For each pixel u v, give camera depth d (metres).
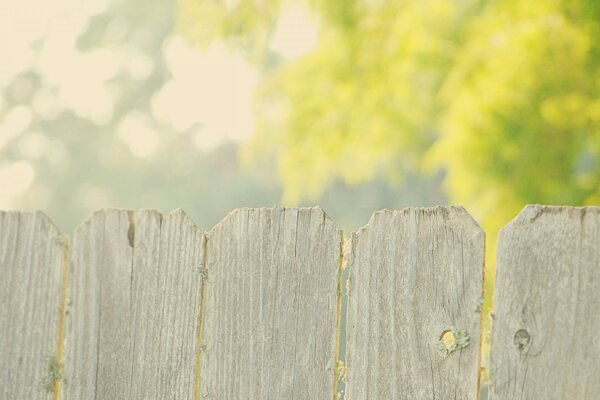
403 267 2.02
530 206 1.92
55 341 2.27
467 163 4.55
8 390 2.29
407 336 2.01
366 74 5.20
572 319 1.87
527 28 4.25
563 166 4.38
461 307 1.97
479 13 4.66
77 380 2.25
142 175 22.73
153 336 2.21
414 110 5.46
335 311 2.08
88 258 2.27
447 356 1.97
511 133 4.35
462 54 4.68
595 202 4.31
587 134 4.36
